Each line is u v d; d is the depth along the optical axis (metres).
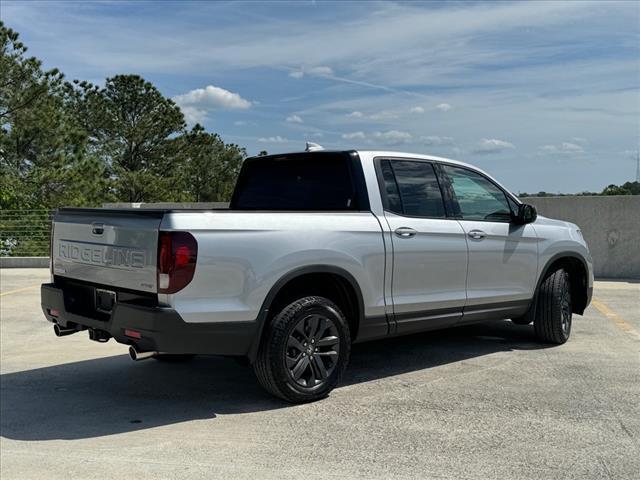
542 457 3.78
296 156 5.71
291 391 4.66
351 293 5.02
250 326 4.41
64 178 29.12
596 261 12.62
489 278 5.98
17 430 4.32
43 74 30.38
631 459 3.75
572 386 5.18
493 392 5.04
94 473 3.61
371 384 5.29
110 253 4.55
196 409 4.72
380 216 5.19
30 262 16.47
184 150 44.31
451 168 5.93
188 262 4.15
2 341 7.21
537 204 12.97
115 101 42.41
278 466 3.68
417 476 3.54
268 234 4.50
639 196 12.30
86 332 7.71
